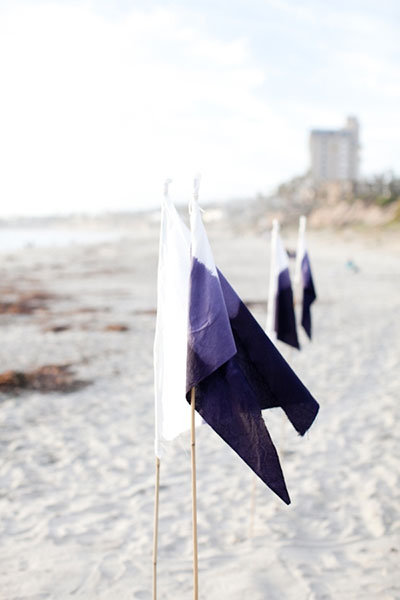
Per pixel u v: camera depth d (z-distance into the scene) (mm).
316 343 12375
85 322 15250
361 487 5324
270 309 5000
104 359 11008
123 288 24125
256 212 143375
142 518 4770
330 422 7270
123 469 5848
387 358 10930
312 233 85375
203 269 2639
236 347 2793
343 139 155000
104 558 4129
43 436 6832
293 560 4055
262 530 4523
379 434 6777
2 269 34656
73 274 31391
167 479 5586
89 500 5121
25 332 13773
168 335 2896
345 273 30016
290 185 152125
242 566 3984
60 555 4168
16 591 3715
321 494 5188
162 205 2896
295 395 2742
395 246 52031
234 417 2596
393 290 22422
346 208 92750
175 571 3943
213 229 147375
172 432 2973
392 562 4004
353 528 4543
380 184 104250
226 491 5289
